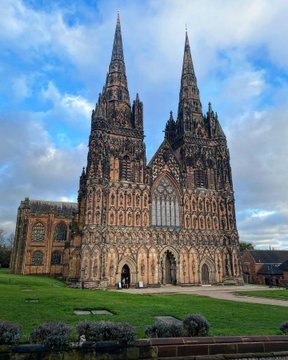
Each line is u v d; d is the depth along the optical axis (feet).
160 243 263.70
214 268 276.41
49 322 51.39
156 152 291.17
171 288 237.04
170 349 52.21
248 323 77.46
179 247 269.44
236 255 284.41
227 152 313.94
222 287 252.42
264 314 93.71
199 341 54.08
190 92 338.13
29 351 46.50
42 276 347.97
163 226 271.49
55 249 384.88
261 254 397.19
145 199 269.64
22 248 371.35
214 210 293.64
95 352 48.96
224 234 288.71
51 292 150.92
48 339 47.52
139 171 276.00
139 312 92.22
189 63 357.00
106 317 81.10
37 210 416.87
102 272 233.55
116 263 245.04
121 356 49.85
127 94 309.22
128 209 261.65
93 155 260.01
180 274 263.08
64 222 397.39
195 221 283.18
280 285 314.96
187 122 314.76
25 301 108.68
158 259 258.37
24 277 269.85
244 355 55.11
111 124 282.77
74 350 48.29
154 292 193.06
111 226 252.42
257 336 57.98
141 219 263.49
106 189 257.55
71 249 252.83
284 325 63.72
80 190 281.95
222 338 55.67
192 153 304.91
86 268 231.30
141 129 288.51
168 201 281.95
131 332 51.65
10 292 140.05
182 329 56.49
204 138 314.96
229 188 300.81
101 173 256.11
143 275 250.37
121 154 275.18
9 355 45.47
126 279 250.16
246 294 177.58
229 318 84.94
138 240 256.93
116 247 248.52
